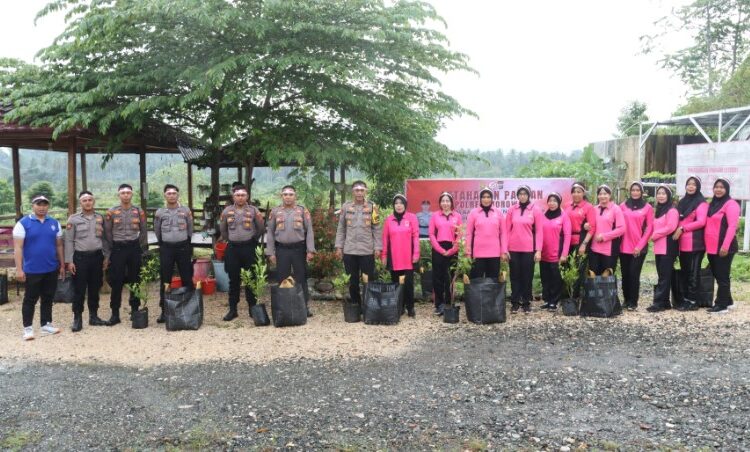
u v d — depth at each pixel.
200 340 6.48
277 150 8.41
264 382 5.09
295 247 7.34
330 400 4.64
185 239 7.27
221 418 4.32
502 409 4.42
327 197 11.20
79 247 6.97
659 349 5.90
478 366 5.44
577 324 6.96
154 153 14.04
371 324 7.11
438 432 4.02
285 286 7.07
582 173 15.07
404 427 4.11
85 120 8.09
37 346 6.34
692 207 7.52
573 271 7.45
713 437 3.88
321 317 7.59
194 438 3.99
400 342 6.31
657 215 7.60
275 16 8.52
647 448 3.74
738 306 7.86
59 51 8.86
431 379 5.10
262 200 14.41
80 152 13.22
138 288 7.09
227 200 12.10
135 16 7.84
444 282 7.61
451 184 9.08
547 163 16.69
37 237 6.63
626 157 19.88
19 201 11.67
